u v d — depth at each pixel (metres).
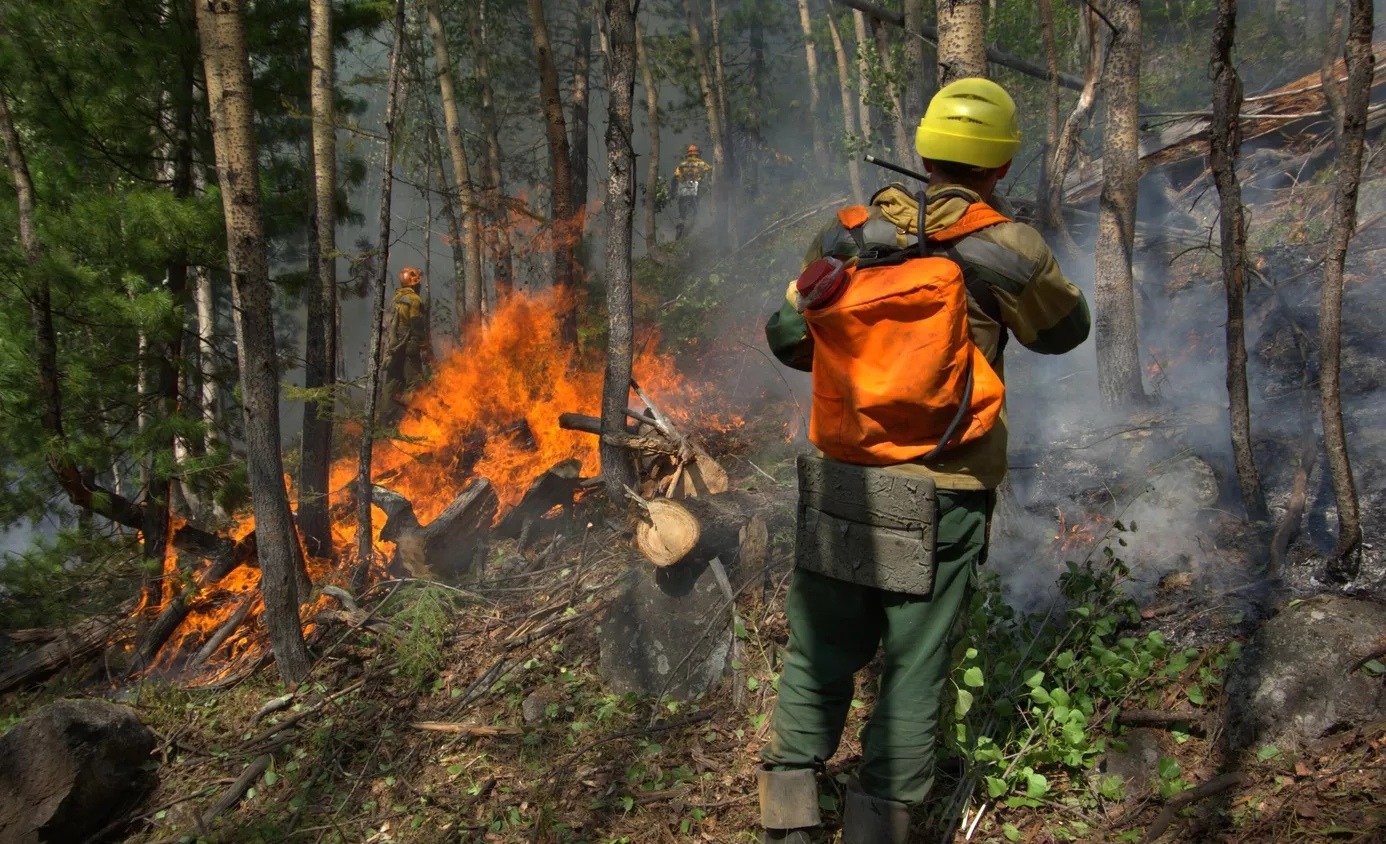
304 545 5.61
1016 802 2.74
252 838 3.50
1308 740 2.67
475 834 3.25
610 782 3.29
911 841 2.74
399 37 5.47
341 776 3.77
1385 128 7.09
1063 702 2.82
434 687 4.15
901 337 2.28
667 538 3.85
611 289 5.39
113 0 5.71
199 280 7.97
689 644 3.77
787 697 2.57
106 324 5.54
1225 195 3.39
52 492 6.09
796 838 2.52
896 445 2.35
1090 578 3.23
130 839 3.73
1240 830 2.51
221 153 4.18
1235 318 3.44
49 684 5.22
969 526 2.40
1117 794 2.73
